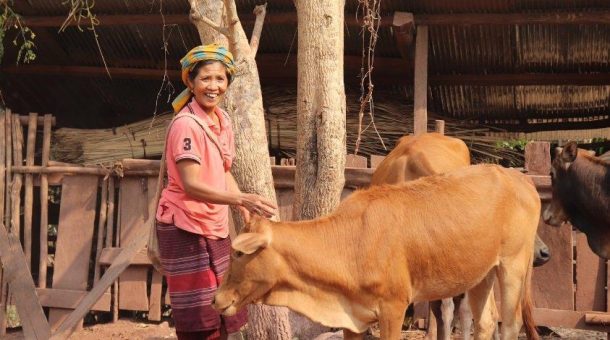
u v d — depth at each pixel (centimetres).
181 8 934
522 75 1012
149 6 934
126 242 785
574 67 995
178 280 455
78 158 913
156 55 1062
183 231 454
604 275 723
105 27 1012
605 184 712
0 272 806
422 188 501
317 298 469
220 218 464
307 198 632
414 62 938
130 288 787
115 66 1084
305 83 634
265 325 621
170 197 457
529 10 863
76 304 785
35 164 913
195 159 443
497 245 522
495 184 524
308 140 633
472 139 994
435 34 952
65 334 717
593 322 712
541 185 746
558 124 1127
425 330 764
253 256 451
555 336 807
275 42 1004
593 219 721
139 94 1157
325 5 631
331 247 467
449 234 489
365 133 966
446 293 506
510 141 1046
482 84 1031
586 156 726
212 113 464
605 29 916
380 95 1035
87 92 1158
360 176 757
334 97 630
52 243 1048
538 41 952
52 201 1012
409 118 985
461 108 1118
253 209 448
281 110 987
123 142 920
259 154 621
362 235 471
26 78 1115
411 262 483
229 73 461
